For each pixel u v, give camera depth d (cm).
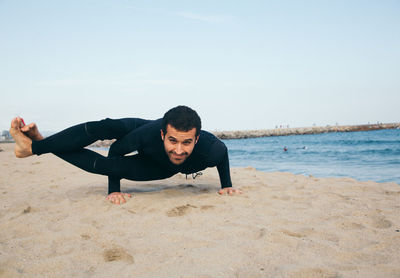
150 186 439
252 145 3791
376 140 3547
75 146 296
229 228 238
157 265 177
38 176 581
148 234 230
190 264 178
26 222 262
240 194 359
